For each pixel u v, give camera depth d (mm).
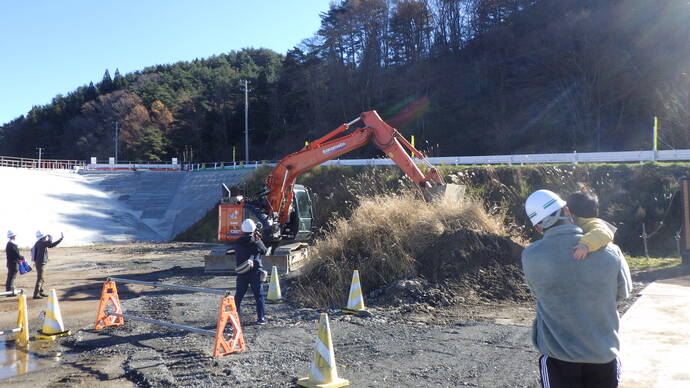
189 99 98250
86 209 38031
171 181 45406
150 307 10492
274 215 15195
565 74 44250
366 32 65375
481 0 60125
